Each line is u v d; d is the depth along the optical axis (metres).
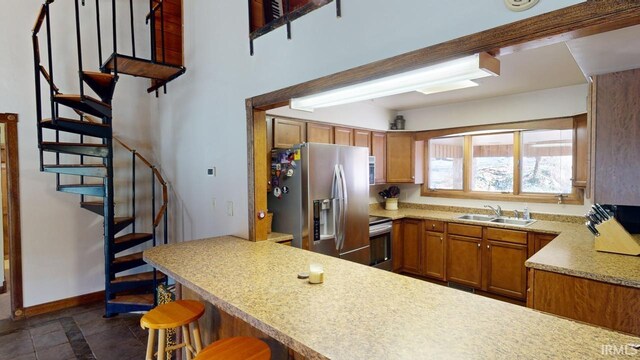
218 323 2.13
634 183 1.87
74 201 3.64
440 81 1.61
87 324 3.18
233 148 2.87
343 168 3.47
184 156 3.60
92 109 3.01
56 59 3.48
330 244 3.35
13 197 3.28
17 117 3.28
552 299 2.08
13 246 3.29
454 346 1.09
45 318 3.31
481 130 4.25
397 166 4.82
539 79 3.31
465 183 4.55
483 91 3.81
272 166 3.32
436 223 4.19
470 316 1.31
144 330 3.05
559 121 3.65
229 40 2.83
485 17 1.40
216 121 3.06
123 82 3.92
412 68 1.62
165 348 1.89
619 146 1.91
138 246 4.08
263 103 2.51
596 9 1.15
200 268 1.97
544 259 2.20
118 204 3.91
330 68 2.00
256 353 1.47
